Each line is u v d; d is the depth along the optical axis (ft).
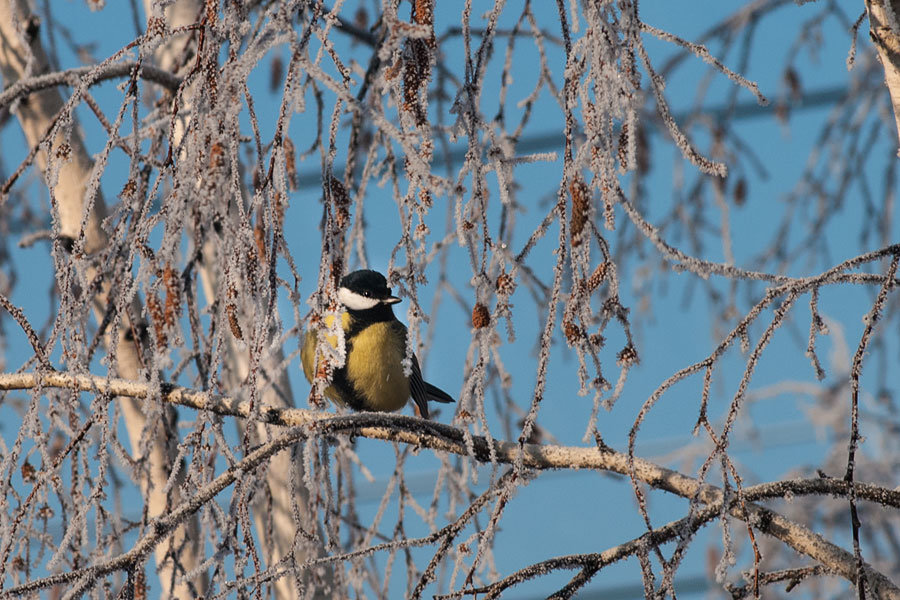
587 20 16.11
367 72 26.08
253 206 17.43
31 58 29.73
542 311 29.19
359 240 26.27
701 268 16.49
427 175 16.24
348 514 28.99
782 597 32.65
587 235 16.43
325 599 29.27
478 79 17.16
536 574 18.76
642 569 17.56
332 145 17.56
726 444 17.07
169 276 20.90
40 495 20.81
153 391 20.77
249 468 20.31
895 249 17.49
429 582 19.20
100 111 24.71
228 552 19.39
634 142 16.37
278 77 28.40
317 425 21.02
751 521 19.84
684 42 17.12
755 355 17.26
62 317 19.99
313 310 18.20
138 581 23.56
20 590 19.11
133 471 23.53
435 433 23.00
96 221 32.83
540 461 22.12
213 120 17.03
